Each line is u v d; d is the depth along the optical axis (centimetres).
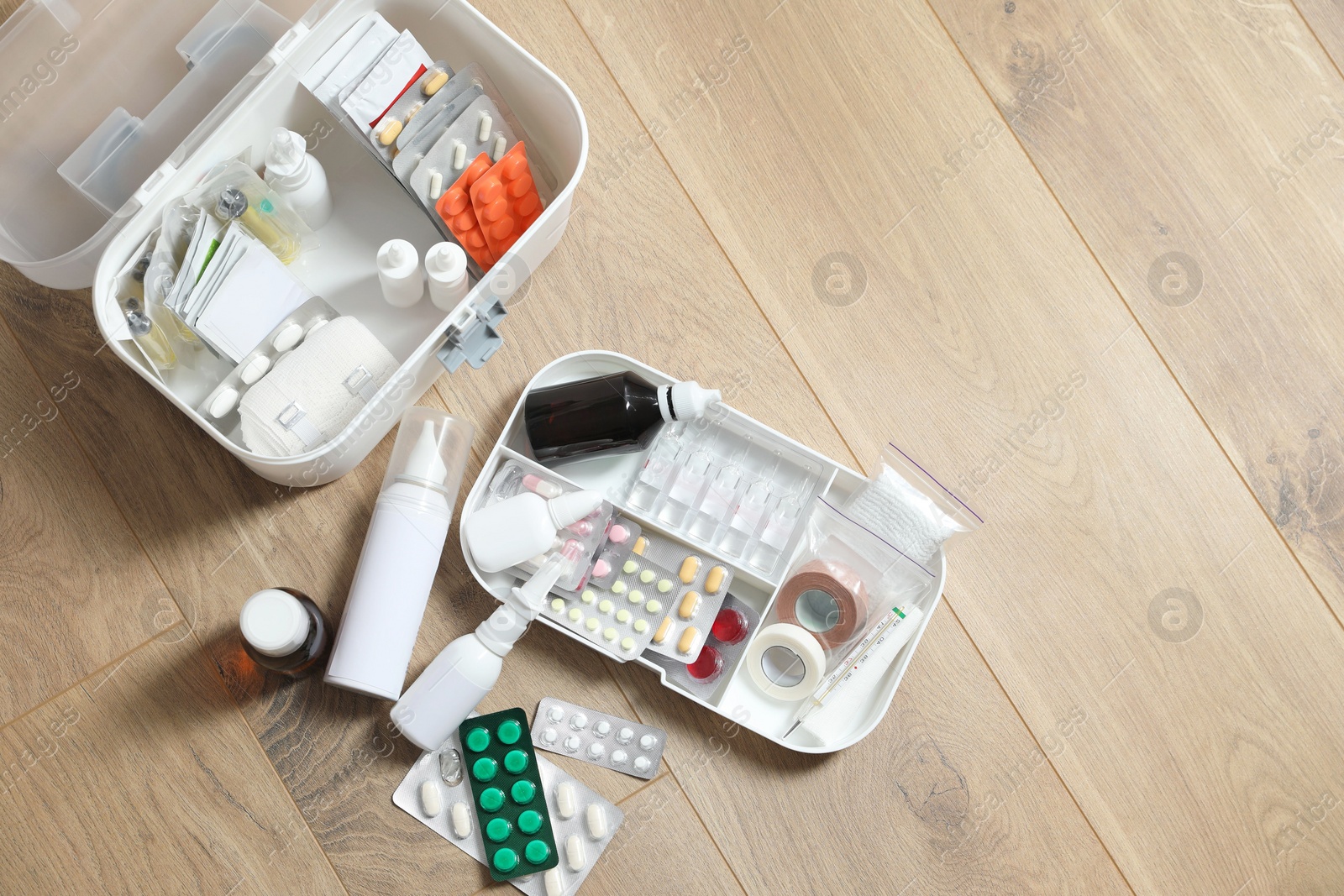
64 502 100
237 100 89
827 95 114
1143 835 108
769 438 99
